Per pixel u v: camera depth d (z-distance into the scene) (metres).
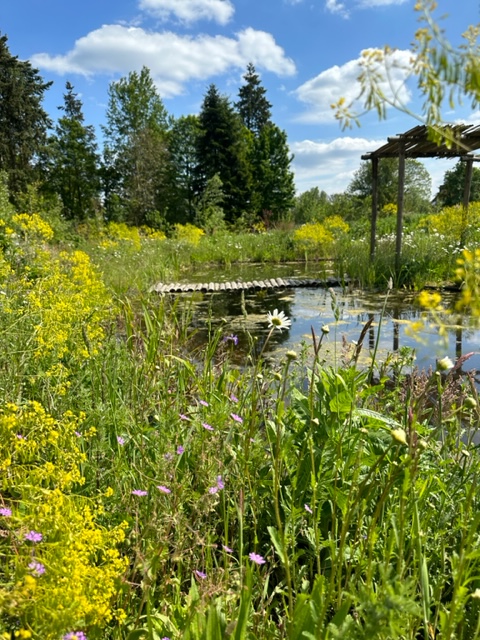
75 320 2.77
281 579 1.64
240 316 7.52
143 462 1.80
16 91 30.08
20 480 1.22
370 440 1.79
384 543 1.41
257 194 37.78
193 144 36.94
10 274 3.46
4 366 2.18
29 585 0.87
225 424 2.05
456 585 0.92
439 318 0.84
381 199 27.36
